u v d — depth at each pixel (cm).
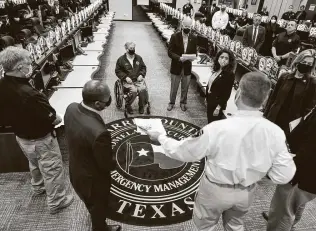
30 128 211
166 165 192
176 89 468
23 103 196
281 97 263
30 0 1280
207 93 370
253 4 1725
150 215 270
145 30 1292
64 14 1102
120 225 255
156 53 888
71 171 190
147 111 470
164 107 502
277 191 210
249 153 140
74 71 497
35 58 378
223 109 360
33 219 257
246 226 260
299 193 193
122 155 358
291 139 215
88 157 178
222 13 763
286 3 1445
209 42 613
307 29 877
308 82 247
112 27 1318
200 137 146
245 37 555
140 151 367
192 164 348
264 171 144
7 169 310
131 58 459
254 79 135
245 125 139
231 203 155
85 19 842
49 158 233
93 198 194
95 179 186
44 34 714
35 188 278
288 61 404
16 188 292
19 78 195
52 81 418
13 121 209
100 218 212
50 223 254
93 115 174
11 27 802
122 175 322
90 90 167
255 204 288
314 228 262
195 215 177
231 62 331
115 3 1523
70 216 262
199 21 794
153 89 585
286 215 206
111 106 491
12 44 423
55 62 421
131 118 453
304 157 179
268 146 138
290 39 512
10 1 1084
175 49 433
